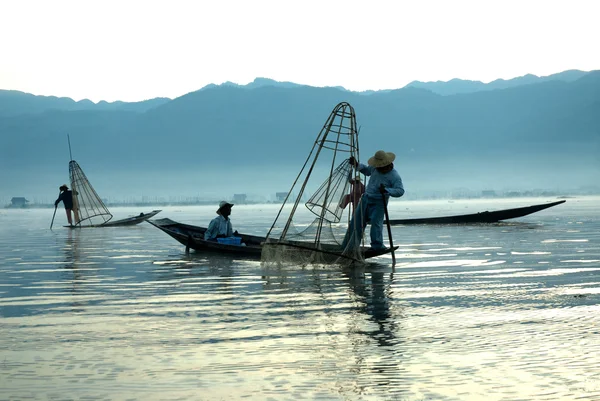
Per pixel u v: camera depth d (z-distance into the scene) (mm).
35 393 4641
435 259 13781
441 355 5535
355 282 10258
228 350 5805
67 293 9445
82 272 12102
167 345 6020
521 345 5840
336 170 13781
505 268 11930
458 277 10727
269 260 12641
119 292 9477
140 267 12836
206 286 10016
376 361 5375
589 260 12992
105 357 5602
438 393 4566
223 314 7590
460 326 6691
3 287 10172
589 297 8414
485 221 29562
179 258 14539
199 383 4852
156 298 8867
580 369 5082
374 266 12602
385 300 8438
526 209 29141
